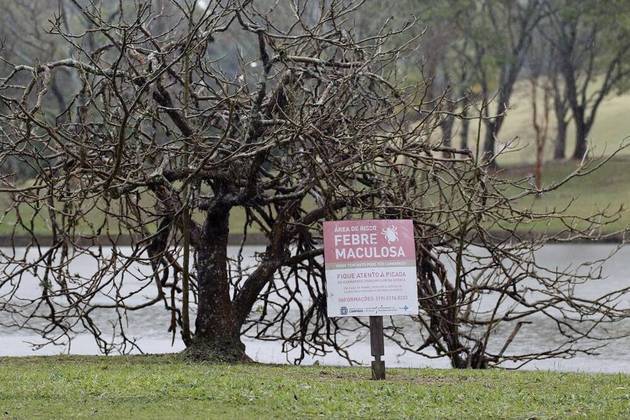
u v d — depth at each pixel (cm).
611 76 13138
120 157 2834
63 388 2353
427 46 9181
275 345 4522
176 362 3084
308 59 3222
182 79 3344
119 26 3034
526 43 12500
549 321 5000
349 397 2280
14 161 4809
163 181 3031
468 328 4816
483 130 12188
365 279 2538
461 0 10306
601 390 2428
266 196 3219
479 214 3394
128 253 6228
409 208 3269
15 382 2448
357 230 2544
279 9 5622
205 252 3212
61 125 3284
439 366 3878
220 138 3059
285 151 3456
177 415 2075
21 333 4734
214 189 3334
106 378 2500
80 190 2950
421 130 3459
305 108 3575
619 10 11250
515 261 3503
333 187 3109
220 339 3188
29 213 7150
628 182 9556
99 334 3734
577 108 12319
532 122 12975
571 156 12631
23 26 8606
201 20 2870
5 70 6406
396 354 4247
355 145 3177
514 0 11844
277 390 2347
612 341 4491
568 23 12094
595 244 7869
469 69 11562
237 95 3195
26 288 6181
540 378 2688
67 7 8706
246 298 3269
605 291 5791
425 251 3428
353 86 3297
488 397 2312
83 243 6794
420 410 2153
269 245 3344
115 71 2736
